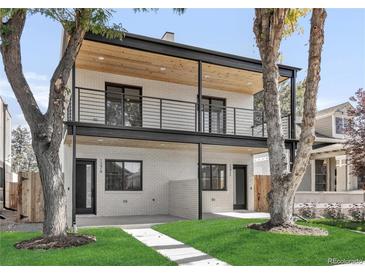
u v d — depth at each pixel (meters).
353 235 7.81
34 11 7.11
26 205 11.18
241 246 6.80
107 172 13.38
